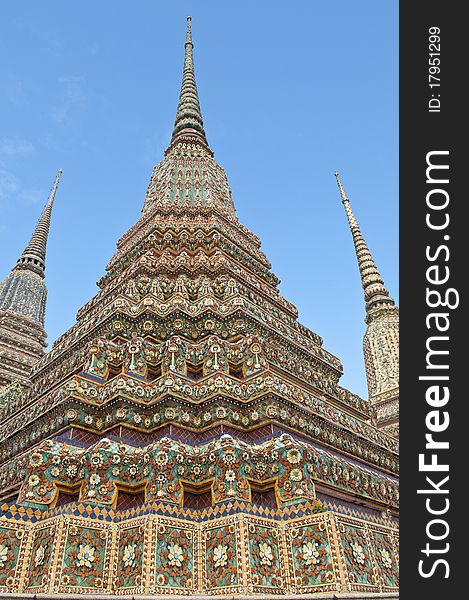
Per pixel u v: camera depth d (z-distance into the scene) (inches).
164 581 274.7
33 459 336.5
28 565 289.3
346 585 265.3
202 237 656.4
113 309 500.4
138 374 434.3
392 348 1270.9
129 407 396.2
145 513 296.7
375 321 1360.7
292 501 319.9
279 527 305.3
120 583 280.7
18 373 1045.8
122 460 342.6
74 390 398.6
